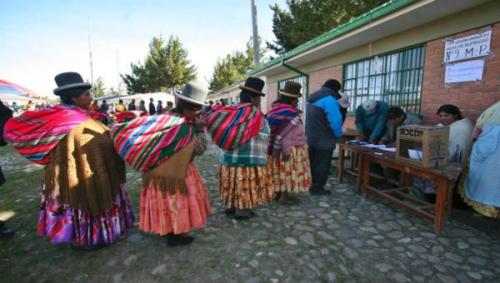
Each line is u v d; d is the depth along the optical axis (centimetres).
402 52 535
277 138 362
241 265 255
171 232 281
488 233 309
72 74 264
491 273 242
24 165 679
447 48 444
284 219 348
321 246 286
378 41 585
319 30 1235
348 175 535
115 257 269
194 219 271
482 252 273
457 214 360
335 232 314
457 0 378
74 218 263
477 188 304
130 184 498
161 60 3488
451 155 368
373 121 482
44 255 275
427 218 316
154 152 251
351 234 309
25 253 279
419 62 500
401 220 343
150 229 269
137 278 239
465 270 246
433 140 298
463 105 426
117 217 285
